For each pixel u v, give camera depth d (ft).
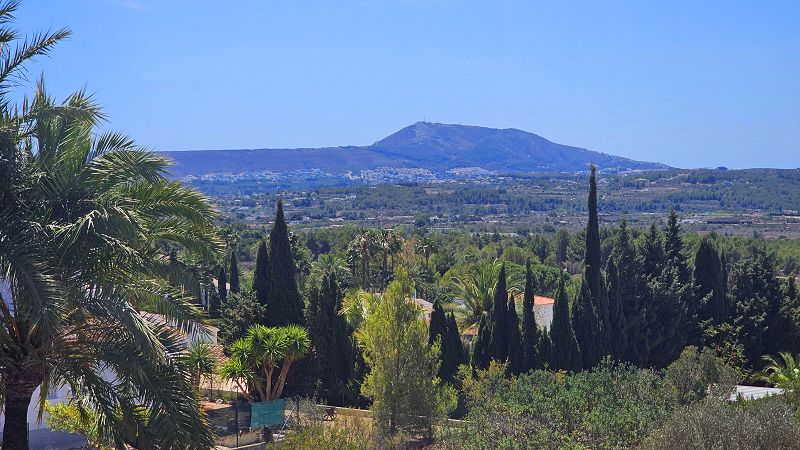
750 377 154.51
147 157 48.55
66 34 47.88
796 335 161.99
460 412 113.29
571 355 138.41
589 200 152.87
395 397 98.58
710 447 62.28
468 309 197.36
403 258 319.27
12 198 45.14
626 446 73.05
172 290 50.26
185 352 51.80
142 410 48.11
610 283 155.12
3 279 42.29
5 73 46.73
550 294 286.05
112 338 46.57
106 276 46.83
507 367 137.08
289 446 77.61
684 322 163.43
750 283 168.55
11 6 46.93
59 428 65.26
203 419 48.60
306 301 150.82
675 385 95.25
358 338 129.59
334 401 130.00
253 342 119.96
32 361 45.50
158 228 49.37
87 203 45.68
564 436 72.18
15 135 45.60
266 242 145.69
